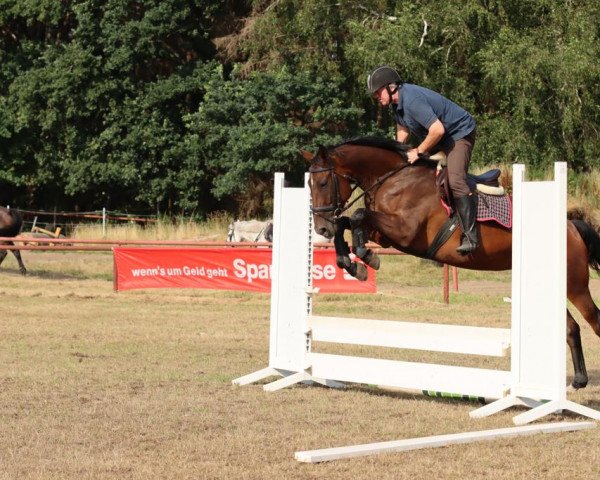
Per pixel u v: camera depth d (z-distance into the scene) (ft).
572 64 92.94
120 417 24.85
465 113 27.12
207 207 126.31
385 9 107.34
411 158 27.09
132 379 30.96
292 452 21.34
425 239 27.63
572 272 27.89
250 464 20.17
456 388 27.12
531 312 25.75
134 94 123.13
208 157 120.47
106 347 38.70
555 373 25.18
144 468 19.67
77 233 104.37
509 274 75.15
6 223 70.69
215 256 60.49
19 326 45.24
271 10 111.34
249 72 118.01
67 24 131.95
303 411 26.23
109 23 119.44
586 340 42.60
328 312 52.47
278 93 111.14
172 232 104.27
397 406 27.37
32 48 125.29
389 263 78.23
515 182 25.90
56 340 40.55
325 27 109.09
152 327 45.73
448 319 49.24
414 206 27.43
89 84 120.16
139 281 61.16
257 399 28.04
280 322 31.12
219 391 29.25
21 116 120.67
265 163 110.42
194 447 21.65
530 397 25.73
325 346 41.29
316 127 115.75
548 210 25.29
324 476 19.29
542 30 100.22
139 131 119.75
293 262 30.99
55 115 120.26
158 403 26.89
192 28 122.52
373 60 99.71
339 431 23.63
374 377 28.89
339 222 28.37
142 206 131.23
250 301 58.13
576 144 100.73
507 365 36.17
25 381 30.19
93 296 59.52
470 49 101.55
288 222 31.22
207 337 42.42
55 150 124.67
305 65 112.37
